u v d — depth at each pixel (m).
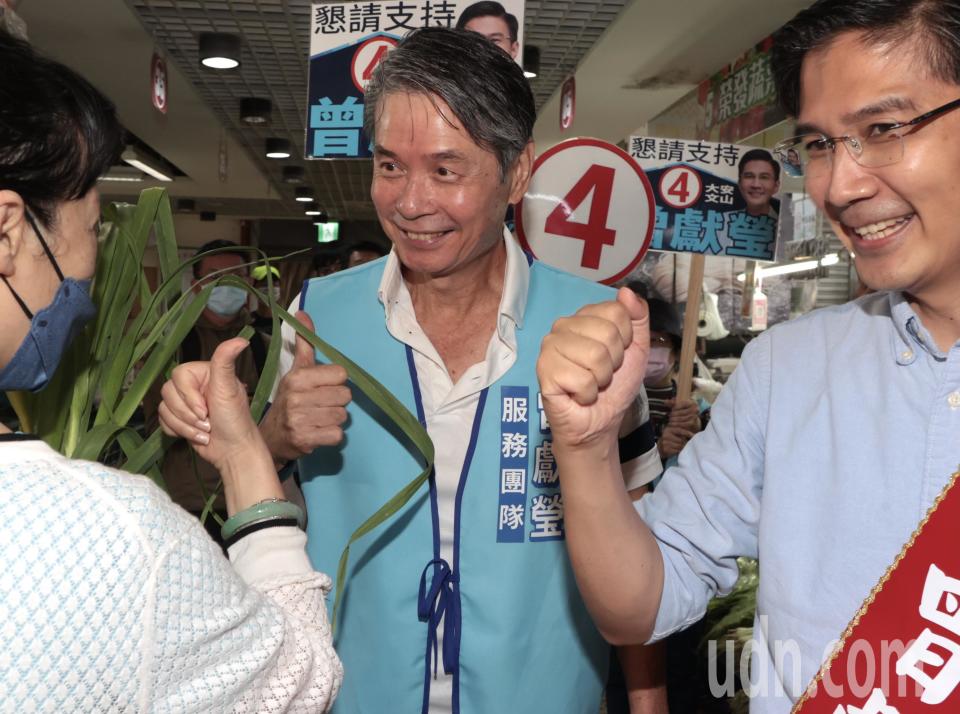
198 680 0.69
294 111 6.84
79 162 0.74
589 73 5.82
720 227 3.66
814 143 0.87
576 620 1.33
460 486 1.30
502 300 1.33
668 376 3.19
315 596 0.87
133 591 0.64
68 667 0.61
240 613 0.72
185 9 4.71
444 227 1.23
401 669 1.28
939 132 0.77
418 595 1.28
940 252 0.81
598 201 2.62
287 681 0.77
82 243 0.77
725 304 5.92
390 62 1.20
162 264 1.18
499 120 1.18
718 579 1.05
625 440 1.42
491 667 1.27
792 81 0.89
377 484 1.31
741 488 1.03
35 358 0.77
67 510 0.64
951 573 0.81
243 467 0.92
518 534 1.29
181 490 2.74
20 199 0.70
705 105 5.91
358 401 1.33
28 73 0.71
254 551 0.88
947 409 0.86
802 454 0.95
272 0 4.52
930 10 0.76
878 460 0.89
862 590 0.88
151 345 1.16
